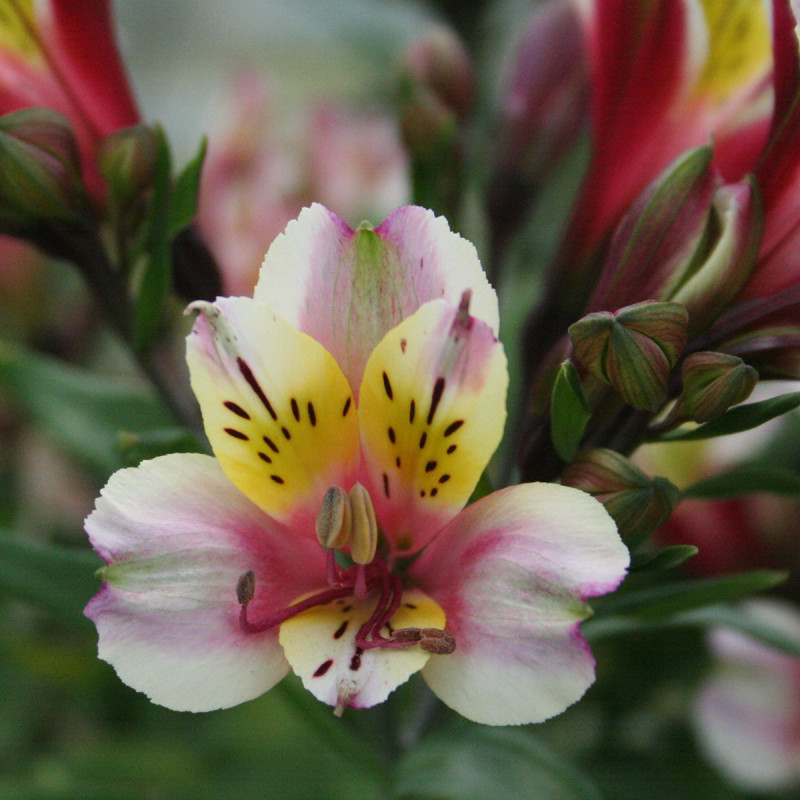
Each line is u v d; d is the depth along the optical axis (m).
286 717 0.46
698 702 0.43
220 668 0.32
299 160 0.51
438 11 0.52
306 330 0.33
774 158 0.34
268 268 0.33
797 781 0.43
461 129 0.41
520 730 0.46
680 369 0.34
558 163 0.40
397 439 0.33
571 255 0.36
